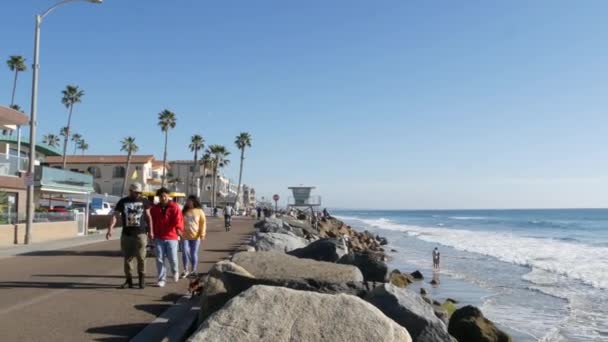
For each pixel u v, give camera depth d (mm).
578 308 16688
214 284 8070
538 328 13961
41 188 26609
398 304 7566
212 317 5617
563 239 50594
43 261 14617
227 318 5578
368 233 54531
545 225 85375
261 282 8125
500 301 17812
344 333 5461
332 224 56344
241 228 37500
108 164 77125
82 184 30734
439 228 78812
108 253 16891
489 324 10641
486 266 28453
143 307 8523
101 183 76938
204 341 5320
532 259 31688
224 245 21516
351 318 5621
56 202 43875
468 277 23812
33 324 7340
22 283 10672
